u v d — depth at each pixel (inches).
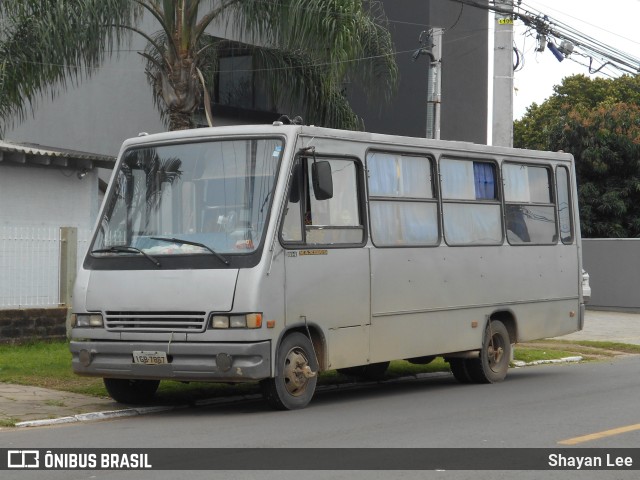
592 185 1309.1
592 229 1306.6
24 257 661.9
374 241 488.1
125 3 657.6
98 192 818.8
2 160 720.3
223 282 420.8
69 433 388.8
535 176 616.1
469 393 523.2
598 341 866.1
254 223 430.6
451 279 537.3
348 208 475.5
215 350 416.2
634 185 1301.7
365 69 748.0
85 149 1022.4
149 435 379.6
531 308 601.3
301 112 788.6
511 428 394.6
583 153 1298.0
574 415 432.8
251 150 444.8
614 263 1202.0
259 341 418.3
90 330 444.1
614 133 1305.4
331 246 460.1
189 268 428.8
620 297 1196.5
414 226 516.7
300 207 445.4
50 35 635.5
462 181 555.5
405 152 515.2
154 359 426.3
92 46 651.5
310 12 652.7
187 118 694.5
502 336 581.6
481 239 564.7
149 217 452.8
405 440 364.5
